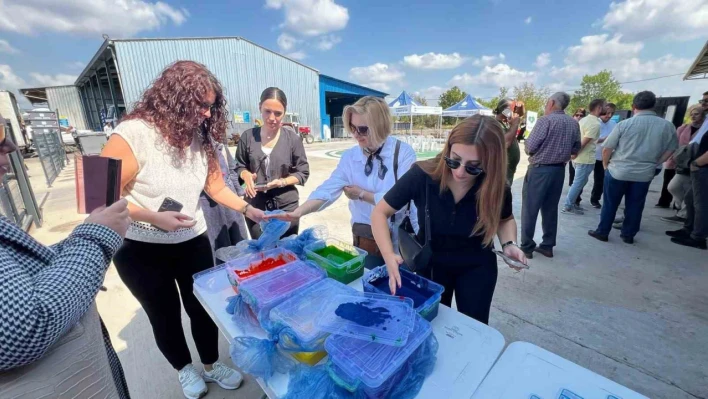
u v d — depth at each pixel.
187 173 1.36
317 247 1.54
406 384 0.82
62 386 0.64
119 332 2.15
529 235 3.16
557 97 2.91
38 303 0.55
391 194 1.38
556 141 2.87
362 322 0.92
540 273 2.87
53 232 4.00
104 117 22.34
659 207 4.87
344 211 4.83
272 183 2.23
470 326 1.08
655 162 3.16
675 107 7.45
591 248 3.38
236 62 15.98
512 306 2.40
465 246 1.40
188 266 1.49
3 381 0.56
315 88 19.73
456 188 1.32
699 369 1.80
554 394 0.82
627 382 1.73
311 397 0.77
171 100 1.21
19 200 4.35
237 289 1.23
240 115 16.38
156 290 1.41
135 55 13.47
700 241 3.33
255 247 1.52
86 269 0.66
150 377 1.78
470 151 1.15
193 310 1.55
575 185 4.46
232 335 1.04
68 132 14.86
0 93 10.62
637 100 3.15
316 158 11.27
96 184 0.79
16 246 0.63
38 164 10.04
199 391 1.60
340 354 0.84
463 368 0.91
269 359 0.87
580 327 2.17
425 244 1.33
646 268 2.93
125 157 1.19
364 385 0.77
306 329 0.93
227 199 1.62
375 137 1.63
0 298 0.51
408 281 1.26
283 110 2.25
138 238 1.32
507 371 0.89
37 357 0.58
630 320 2.22
